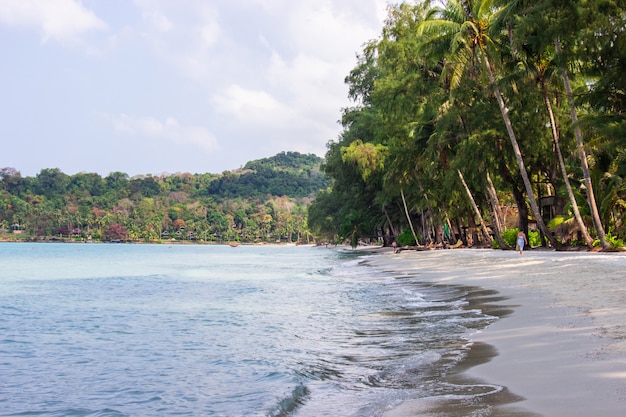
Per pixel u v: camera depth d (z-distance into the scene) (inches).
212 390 312.7
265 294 901.8
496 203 1777.8
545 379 253.1
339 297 814.5
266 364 372.8
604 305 466.9
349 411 249.9
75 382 342.0
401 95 1851.6
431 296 745.0
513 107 1395.2
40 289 1071.6
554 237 1457.9
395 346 406.6
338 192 3253.0
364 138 2800.2
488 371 283.9
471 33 1369.3
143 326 569.9
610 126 964.0
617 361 271.1
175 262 2591.0
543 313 461.1
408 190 2500.0
